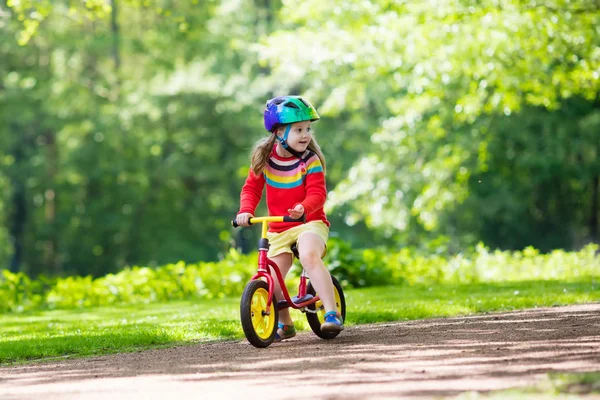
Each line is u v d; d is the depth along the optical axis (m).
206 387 5.77
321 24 24.92
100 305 17.70
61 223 47.16
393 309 11.07
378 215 29.83
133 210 46.78
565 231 41.03
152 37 46.22
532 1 19.88
